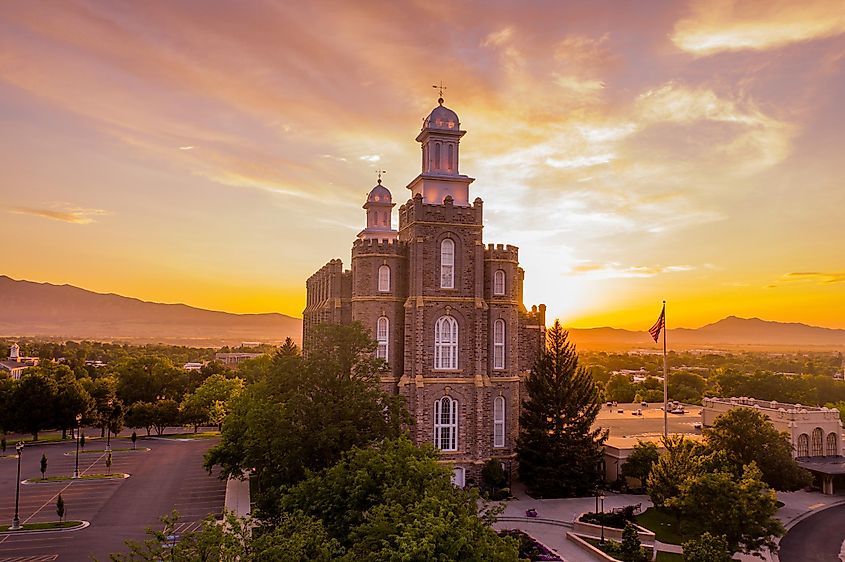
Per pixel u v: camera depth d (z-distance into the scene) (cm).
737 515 5612
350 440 5547
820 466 8738
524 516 6894
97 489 7919
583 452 7788
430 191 8462
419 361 7838
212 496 7544
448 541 3350
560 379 7894
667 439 7269
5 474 8869
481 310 8081
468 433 7938
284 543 3144
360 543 3603
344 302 8494
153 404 13212
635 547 5572
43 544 5688
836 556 6162
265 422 5716
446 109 8788
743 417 7894
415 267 7944
